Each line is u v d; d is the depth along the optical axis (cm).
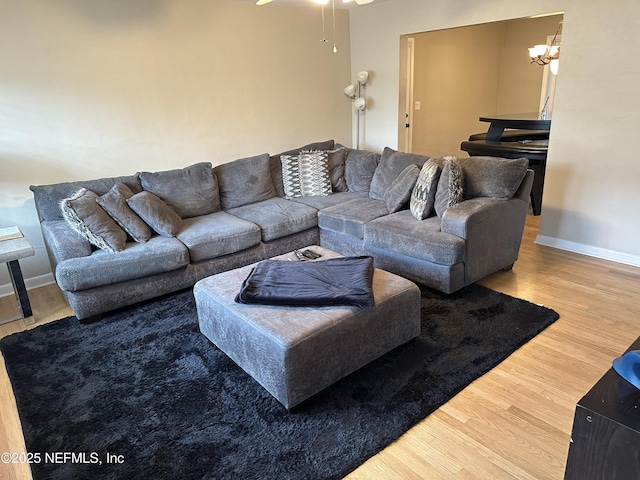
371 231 339
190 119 432
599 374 225
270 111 490
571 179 376
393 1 480
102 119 381
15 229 327
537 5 365
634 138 333
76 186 339
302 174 439
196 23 415
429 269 307
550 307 292
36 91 344
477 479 169
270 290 230
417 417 199
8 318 309
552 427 192
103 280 289
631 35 317
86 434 197
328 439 189
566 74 358
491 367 232
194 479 172
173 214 354
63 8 343
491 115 775
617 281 328
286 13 476
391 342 238
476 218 296
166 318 296
